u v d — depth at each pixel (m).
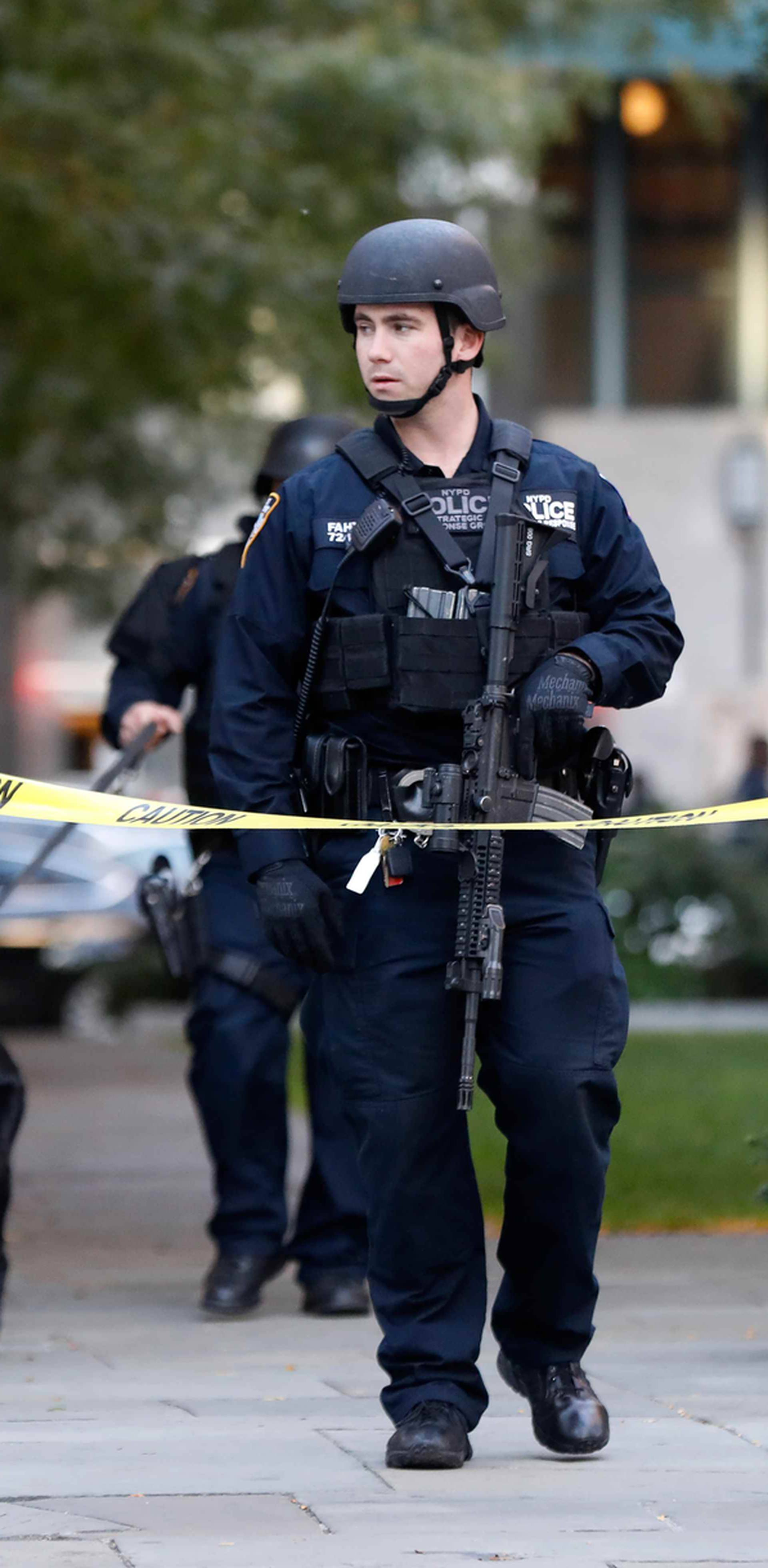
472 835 14.23
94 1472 14.59
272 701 14.90
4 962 66.81
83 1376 18.16
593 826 14.26
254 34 51.09
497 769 14.27
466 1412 14.79
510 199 60.19
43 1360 18.91
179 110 48.97
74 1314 21.45
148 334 53.56
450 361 14.66
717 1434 15.73
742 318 96.62
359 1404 16.91
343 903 14.77
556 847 14.57
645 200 96.50
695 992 70.25
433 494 14.73
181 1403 16.95
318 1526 13.20
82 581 77.94
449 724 14.63
